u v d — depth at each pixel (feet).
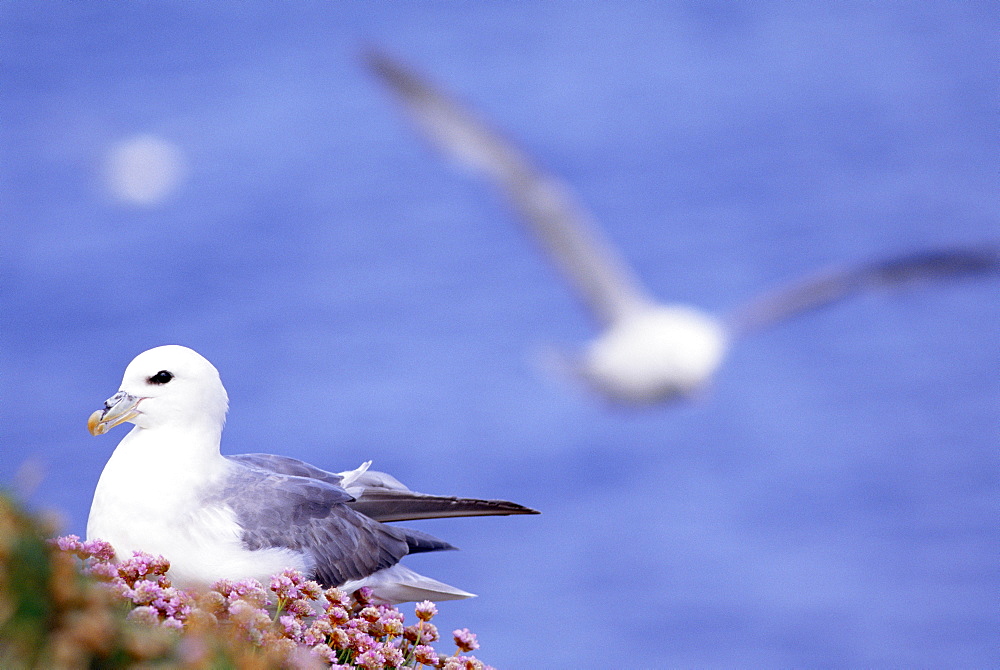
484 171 47.24
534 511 27.91
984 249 52.90
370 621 20.75
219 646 15.28
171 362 25.59
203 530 24.86
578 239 51.60
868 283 55.42
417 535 28.91
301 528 25.91
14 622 13.03
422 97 45.57
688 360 54.54
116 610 15.84
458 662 20.11
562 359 58.08
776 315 57.47
